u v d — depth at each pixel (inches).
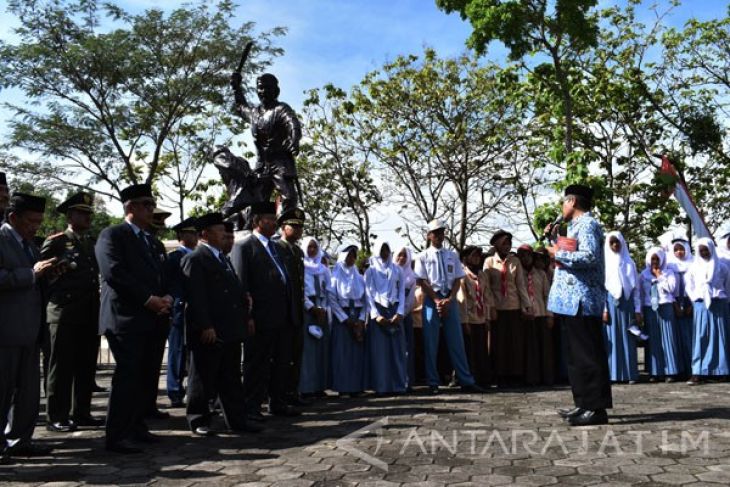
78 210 271.6
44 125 874.8
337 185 1184.2
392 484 173.2
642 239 962.7
